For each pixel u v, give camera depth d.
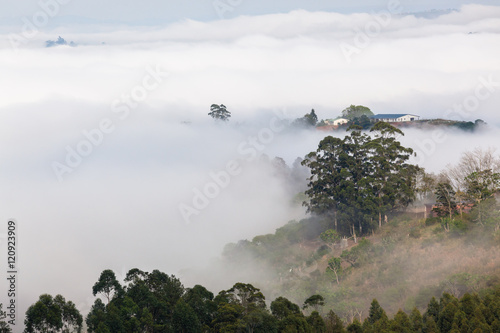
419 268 119.94
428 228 139.62
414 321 86.56
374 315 92.25
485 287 99.25
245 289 92.81
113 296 93.75
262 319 83.56
